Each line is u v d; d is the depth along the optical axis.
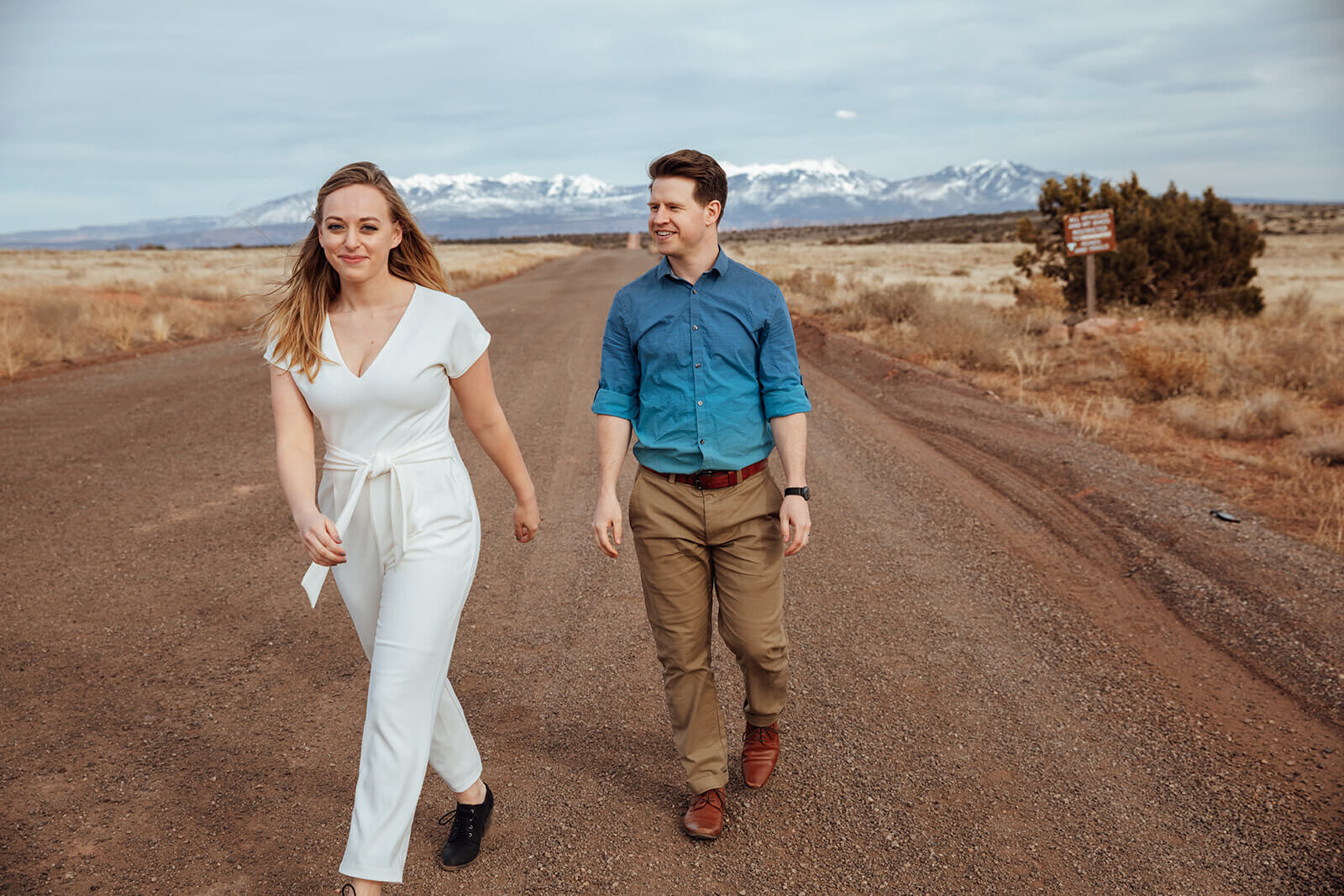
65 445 7.54
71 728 3.18
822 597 4.40
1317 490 5.81
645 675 3.62
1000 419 8.27
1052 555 4.93
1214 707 3.29
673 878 2.41
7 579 4.60
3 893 2.31
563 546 5.23
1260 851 2.49
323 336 2.07
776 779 2.88
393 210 2.08
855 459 7.10
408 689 2.06
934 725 3.20
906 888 2.36
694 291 2.46
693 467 2.52
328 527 1.95
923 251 67.75
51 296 17.41
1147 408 8.96
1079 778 2.86
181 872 2.43
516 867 2.46
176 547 5.11
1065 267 17.31
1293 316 15.81
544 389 10.33
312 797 2.79
